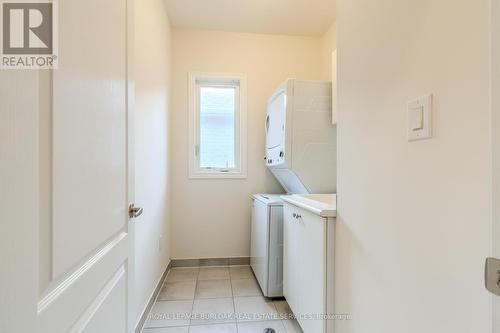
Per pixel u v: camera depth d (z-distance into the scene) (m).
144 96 1.74
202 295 2.18
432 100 0.71
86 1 0.68
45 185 0.52
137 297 1.61
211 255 2.84
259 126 2.89
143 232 1.73
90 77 0.71
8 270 0.42
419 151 0.76
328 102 2.18
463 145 0.62
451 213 0.65
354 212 1.12
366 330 1.02
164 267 2.43
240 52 2.85
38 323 0.49
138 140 1.61
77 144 0.64
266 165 2.83
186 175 2.80
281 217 2.12
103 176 0.80
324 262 1.29
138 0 1.59
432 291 0.71
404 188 0.82
